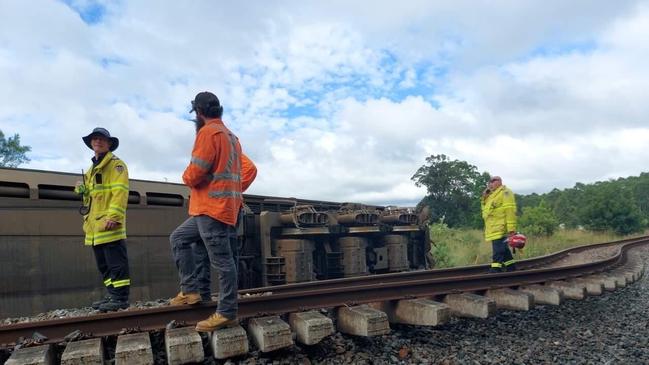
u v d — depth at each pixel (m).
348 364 4.41
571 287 7.23
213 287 8.23
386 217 11.49
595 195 29.70
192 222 4.54
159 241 8.10
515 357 4.97
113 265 5.11
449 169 42.12
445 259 16.19
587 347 5.55
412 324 5.36
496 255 8.60
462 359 4.78
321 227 9.50
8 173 6.71
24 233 6.80
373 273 10.96
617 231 28.67
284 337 4.16
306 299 5.01
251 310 4.67
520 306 6.02
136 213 7.88
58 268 7.08
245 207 9.19
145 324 4.26
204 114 4.29
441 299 6.00
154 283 7.96
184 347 3.79
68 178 7.33
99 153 5.14
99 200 5.11
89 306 7.32
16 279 6.69
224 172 4.13
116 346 3.77
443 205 41.72
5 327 3.84
